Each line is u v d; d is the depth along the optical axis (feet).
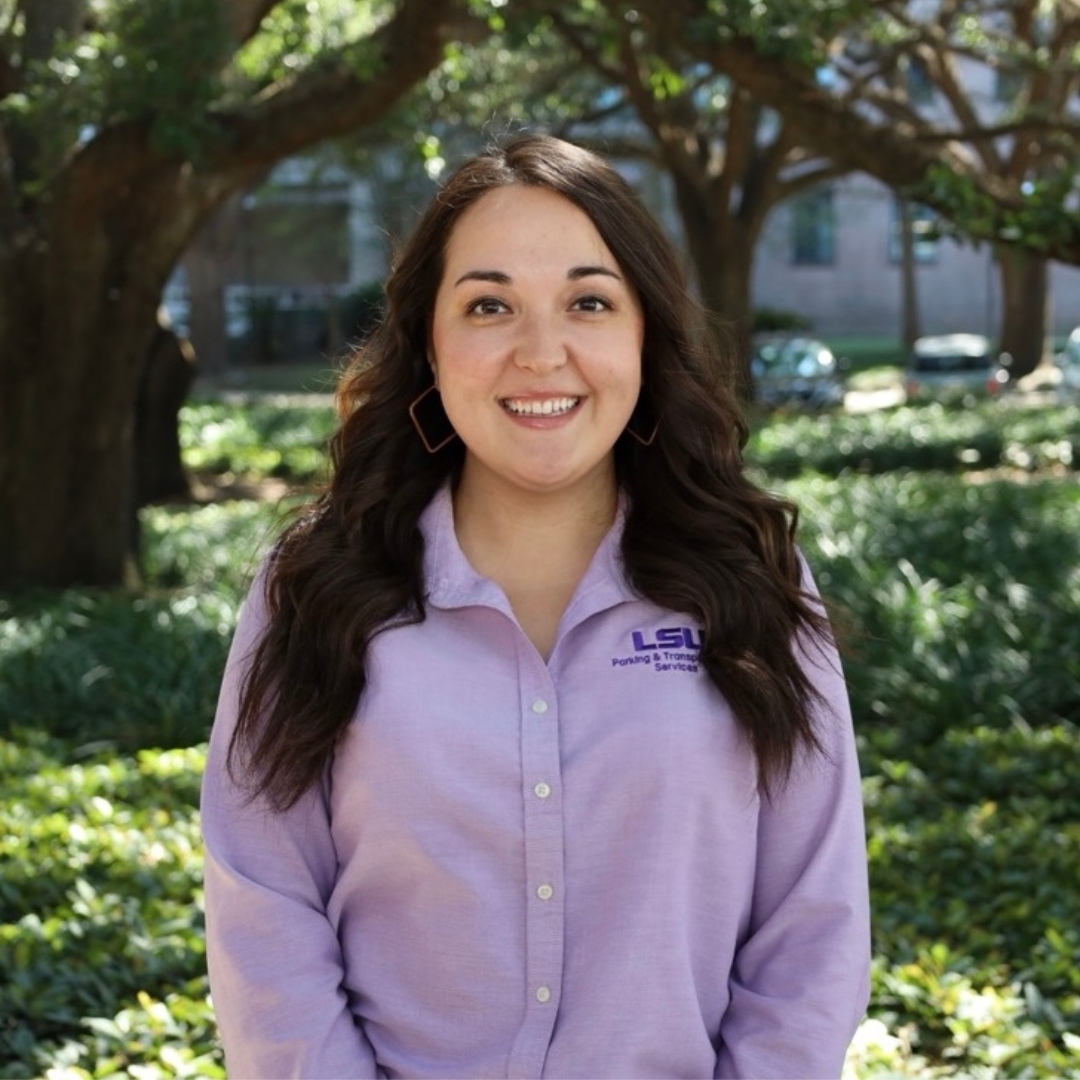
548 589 8.08
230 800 7.87
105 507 39.86
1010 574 36.09
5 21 42.39
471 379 7.73
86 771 23.67
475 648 7.69
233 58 36.88
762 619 7.89
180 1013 15.17
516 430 7.74
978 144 86.12
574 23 48.98
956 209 32.35
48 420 38.65
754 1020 7.59
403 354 8.32
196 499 63.16
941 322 176.65
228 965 7.56
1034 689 27.35
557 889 7.41
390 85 34.27
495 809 7.42
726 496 8.21
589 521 8.14
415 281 8.15
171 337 61.82
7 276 37.27
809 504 47.09
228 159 34.99
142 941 16.75
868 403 115.34
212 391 130.31
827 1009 7.52
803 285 175.01
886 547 39.52
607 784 7.47
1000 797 23.15
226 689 8.07
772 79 34.06
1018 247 31.96
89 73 32.60
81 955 16.60
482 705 7.56
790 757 7.62
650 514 8.16
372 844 7.49
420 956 7.50
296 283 149.69
